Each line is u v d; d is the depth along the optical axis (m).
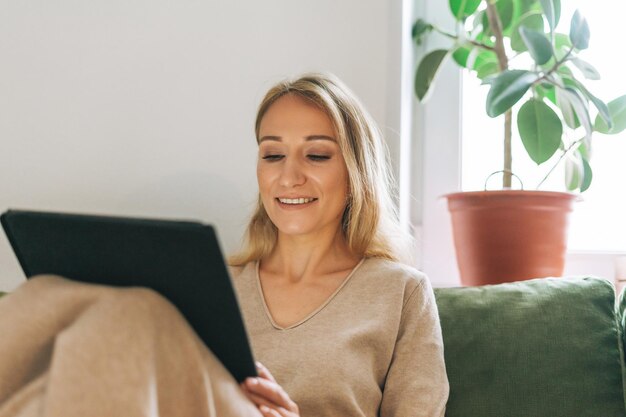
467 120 1.87
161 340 0.77
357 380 1.19
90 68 1.69
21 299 0.81
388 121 1.69
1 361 0.76
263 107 1.37
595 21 1.86
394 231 1.42
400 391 1.21
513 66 1.85
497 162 1.86
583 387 1.23
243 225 1.68
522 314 1.31
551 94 1.74
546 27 1.86
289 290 1.32
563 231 1.58
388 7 1.68
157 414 0.73
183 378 0.78
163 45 1.69
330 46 1.68
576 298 1.32
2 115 1.69
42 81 1.69
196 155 1.69
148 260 0.82
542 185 1.85
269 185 1.31
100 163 1.69
